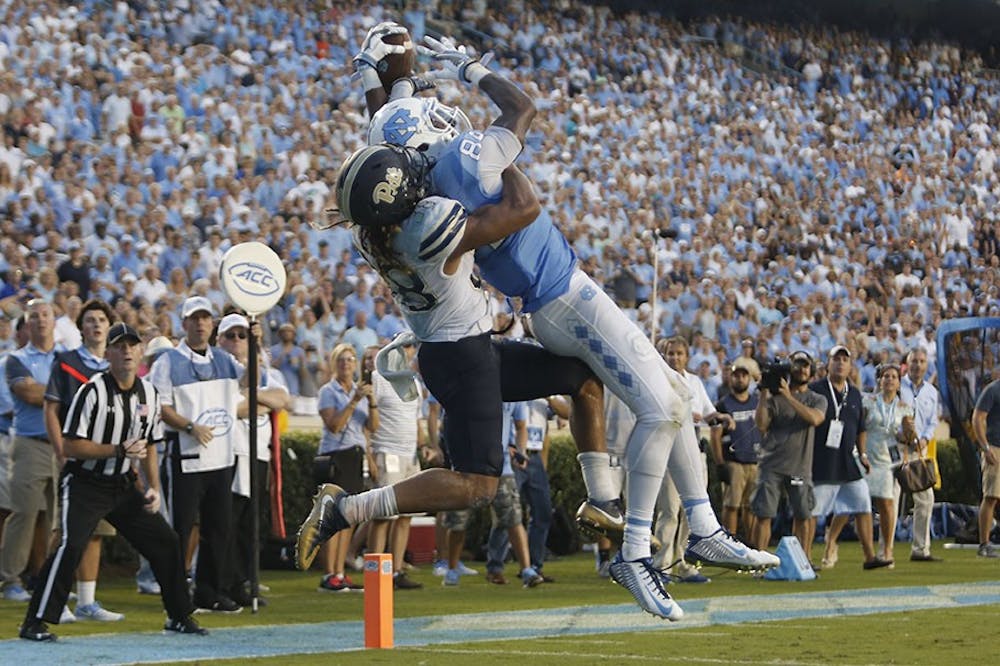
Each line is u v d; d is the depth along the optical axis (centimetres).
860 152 11825
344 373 4162
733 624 3203
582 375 2278
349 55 9431
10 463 3722
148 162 7000
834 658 2591
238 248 3509
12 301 4956
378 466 4281
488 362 2178
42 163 6344
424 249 2058
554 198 8638
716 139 10806
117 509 2991
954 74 13450
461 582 4491
